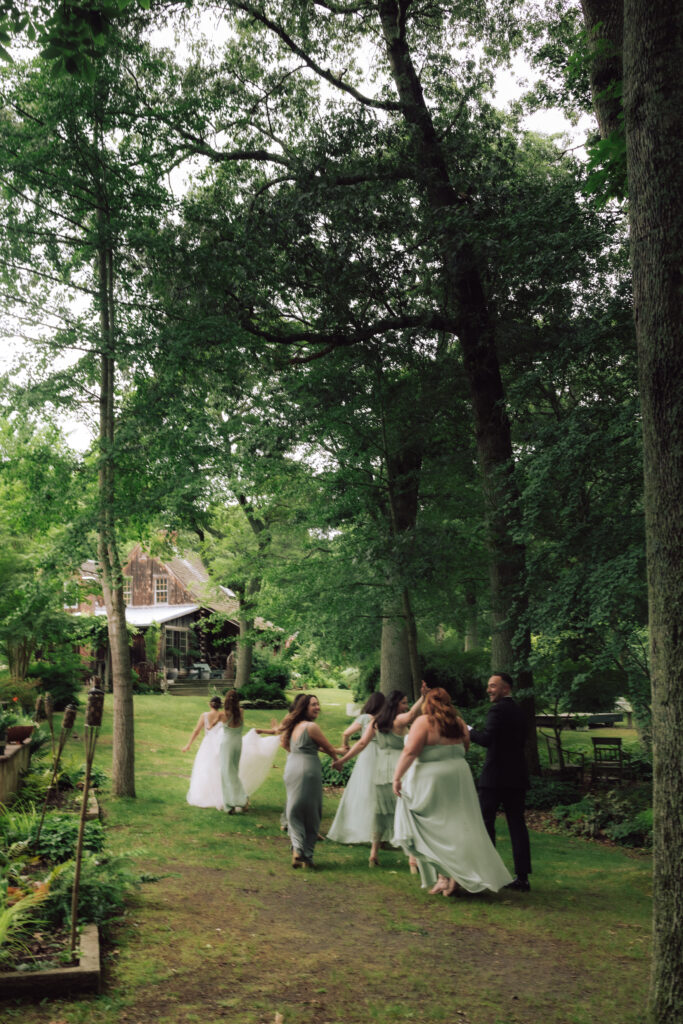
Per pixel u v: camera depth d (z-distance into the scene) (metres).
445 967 5.25
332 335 16.30
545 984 4.98
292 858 8.80
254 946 5.45
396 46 16.47
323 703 36.12
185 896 6.75
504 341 14.91
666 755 4.27
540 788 14.34
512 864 9.31
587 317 13.38
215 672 41.75
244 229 14.87
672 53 4.61
